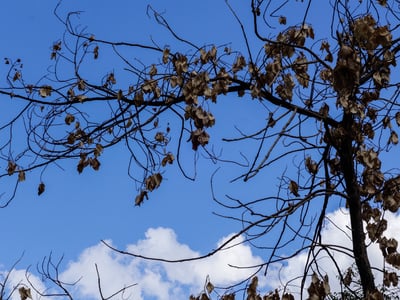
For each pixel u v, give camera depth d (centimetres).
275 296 626
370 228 671
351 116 671
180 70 686
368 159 668
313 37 682
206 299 629
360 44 636
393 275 655
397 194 684
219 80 666
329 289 618
